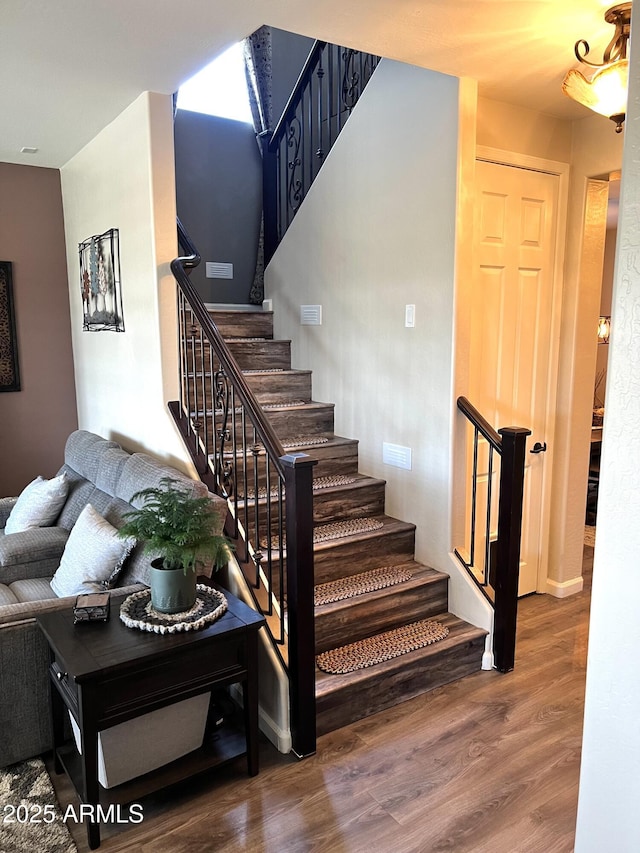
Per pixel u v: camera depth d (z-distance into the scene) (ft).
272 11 7.13
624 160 3.39
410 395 10.81
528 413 11.76
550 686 9.48
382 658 9.07
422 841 6.56
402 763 7.79
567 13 7.12
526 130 10.64
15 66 8.80
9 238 14.82
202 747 7.67
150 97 9.94
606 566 3.68
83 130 11.98
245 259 16.47
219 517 8.53
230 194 15.99
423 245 10.21
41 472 15.92
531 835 6.64
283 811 7.00
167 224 10.41
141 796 6.75
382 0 6.80
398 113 10.43
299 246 13.52
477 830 6.71
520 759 7.84
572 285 11.59
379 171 11.00
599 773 3.86
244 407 8.62
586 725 3.92
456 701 9.11
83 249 14.06
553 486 12.41
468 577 10.27
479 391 10.92
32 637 7.55
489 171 10.34
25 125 11.66
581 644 10.71
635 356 3.41
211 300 16.03
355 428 12.25
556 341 11.83
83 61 8.64
